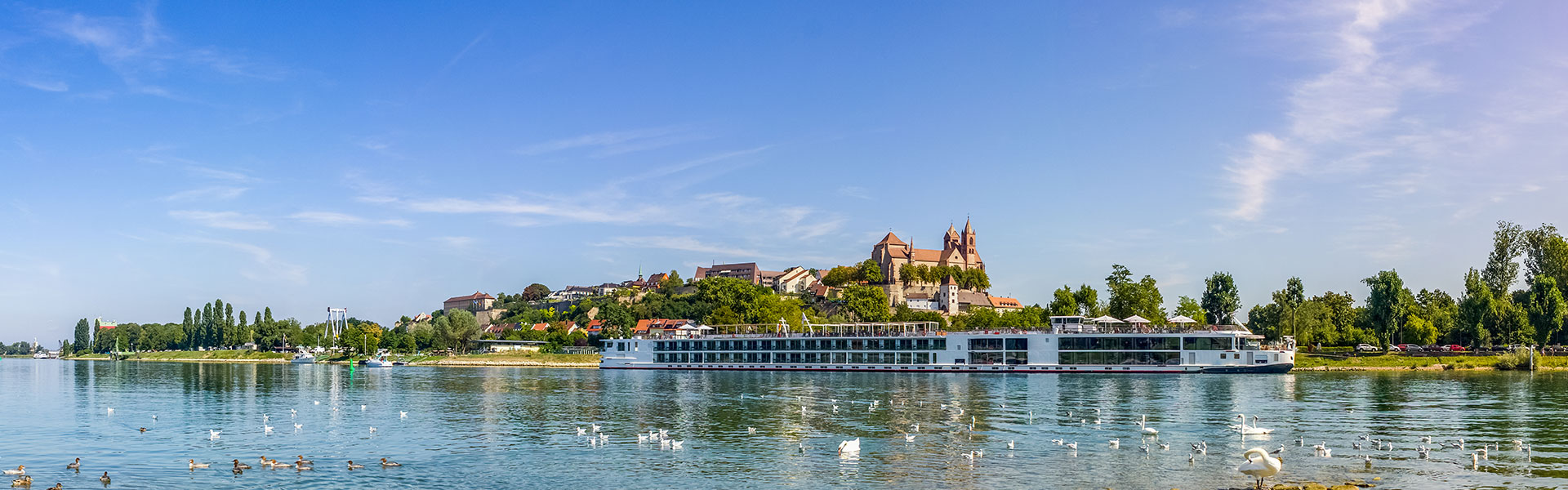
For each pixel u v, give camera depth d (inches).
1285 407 4365.2
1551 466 2758.4
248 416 4296.3
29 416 4365.2
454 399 5137.8
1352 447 3112.7
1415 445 3142.2
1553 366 7062.0
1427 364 7234.3
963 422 3841.0
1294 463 2827.3
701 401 4928.6
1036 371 7273.6
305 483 2696.9
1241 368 6791.3
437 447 3292.3
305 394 5615.2
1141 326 7706.7
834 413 4232.3
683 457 3063.5
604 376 7588.6
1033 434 3486.7
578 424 3917.3
